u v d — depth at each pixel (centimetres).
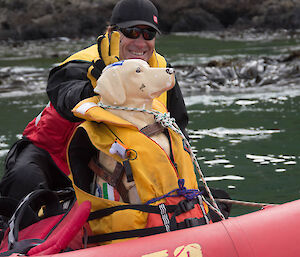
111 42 264
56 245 234
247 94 998
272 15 2811
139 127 252
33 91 1096
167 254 214
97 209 246
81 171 261
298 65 1210
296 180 495
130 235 236
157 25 312
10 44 2436
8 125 762
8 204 314
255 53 1647
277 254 213
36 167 353
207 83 1114
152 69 250
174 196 242
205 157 576
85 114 249
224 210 327
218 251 214
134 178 241
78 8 2706
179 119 341
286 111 818
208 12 2892
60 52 1867
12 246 262
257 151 594
